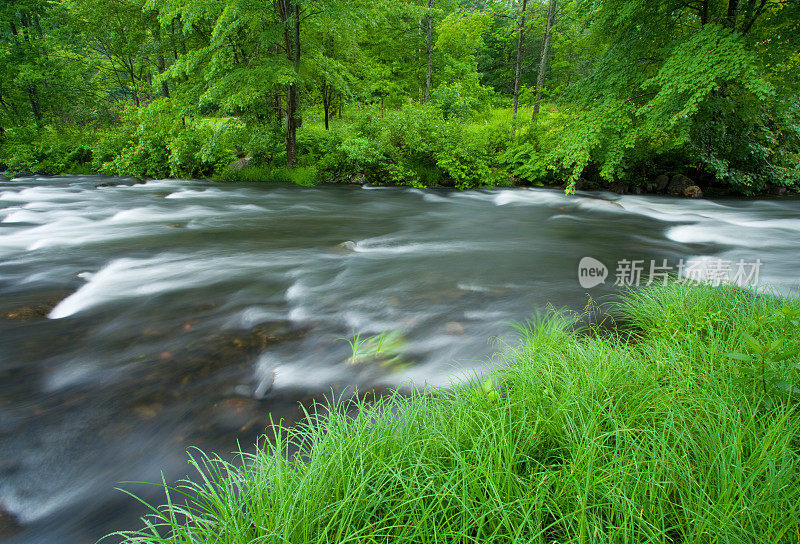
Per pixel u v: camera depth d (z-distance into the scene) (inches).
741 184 478.0
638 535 57.5
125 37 716.0
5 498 81.7
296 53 530.3
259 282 195.9
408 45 966.4
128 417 103.3
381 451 74.4
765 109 420.5
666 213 388.8
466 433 79.4
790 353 77.8
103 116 796.0
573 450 74.0
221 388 114.4
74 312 161.3
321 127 728.3
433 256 245.3
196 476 86.7
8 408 106.2
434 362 126.4
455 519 64.9
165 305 168.9
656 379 97.4
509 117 885.8
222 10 480.7
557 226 343.0
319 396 110.7
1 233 287.6
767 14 404.2
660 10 426.9
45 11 723.4
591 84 475.5
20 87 746.2
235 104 500.7
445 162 542.0
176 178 586.6
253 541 58.4
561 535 63.2
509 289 188.4
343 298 177.0
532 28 700.0
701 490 62.9
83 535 74.5
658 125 388.8
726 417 78.4
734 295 139.9
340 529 57.7
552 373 98.7
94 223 325.1
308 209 409.1
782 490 62.0
